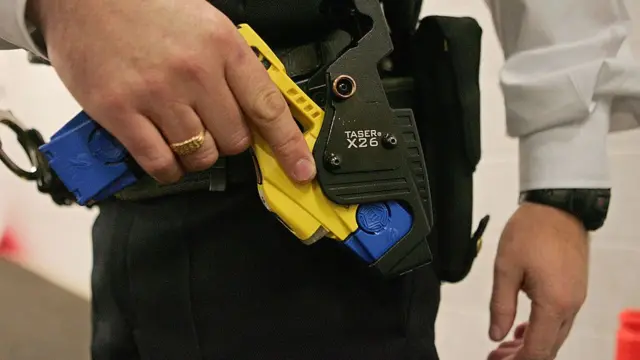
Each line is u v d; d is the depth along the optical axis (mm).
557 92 624
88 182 396
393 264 469
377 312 520
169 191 502
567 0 637
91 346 613
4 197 1281
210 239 499
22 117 1319
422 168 493
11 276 1245
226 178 483
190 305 510
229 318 505
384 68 612
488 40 1140
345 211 449
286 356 505
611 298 1039
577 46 629
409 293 542
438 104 605
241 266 497
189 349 519
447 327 1251
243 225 494
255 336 504
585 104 617
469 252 637
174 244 510
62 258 1333
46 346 1221
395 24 619
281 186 424
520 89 651
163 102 361
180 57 354
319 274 504
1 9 390
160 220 518
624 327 894
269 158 418
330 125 440
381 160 458
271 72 425
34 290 1262
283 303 501
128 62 354
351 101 449
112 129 370
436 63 598
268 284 499
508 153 1142
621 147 1017
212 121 380
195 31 358
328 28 503
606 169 637
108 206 592
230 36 368
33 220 1313
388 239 464
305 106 436
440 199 621
